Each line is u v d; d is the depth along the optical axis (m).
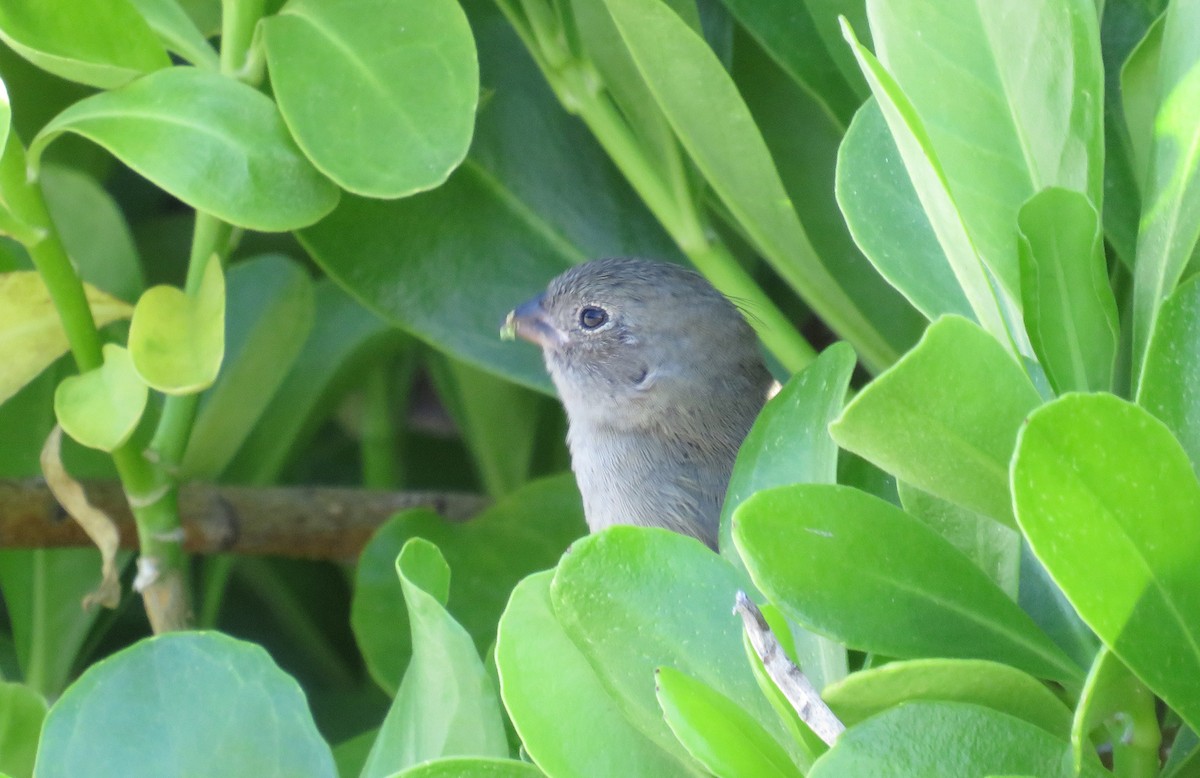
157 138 2.44
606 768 2.17
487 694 2.38
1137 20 2.45
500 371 2.48
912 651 2.09
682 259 2.51
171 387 2.44
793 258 2.46
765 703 2.19
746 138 2.45
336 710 2.51
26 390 2.50
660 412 2.51
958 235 2.20
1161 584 1.86
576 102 2.47
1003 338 2.27
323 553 2.51
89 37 2.44
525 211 2.49
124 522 2.49
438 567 2.41
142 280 2.50
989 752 1.89
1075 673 2.18
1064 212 2.29
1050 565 1.77
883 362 2.47
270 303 2.50
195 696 2.42
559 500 2.49
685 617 2.21
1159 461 1.82
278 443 2.52
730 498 2.42
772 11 2.46
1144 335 2.33
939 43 2.41
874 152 2.42
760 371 2.52
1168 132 2.36
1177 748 2.32
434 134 2.44
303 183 2.44
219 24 2.48
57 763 2.41
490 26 2.49
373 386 2.53
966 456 2.00
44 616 2.49
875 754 1.88
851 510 2.14
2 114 2.42
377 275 2.48
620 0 2.44
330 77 2.44
